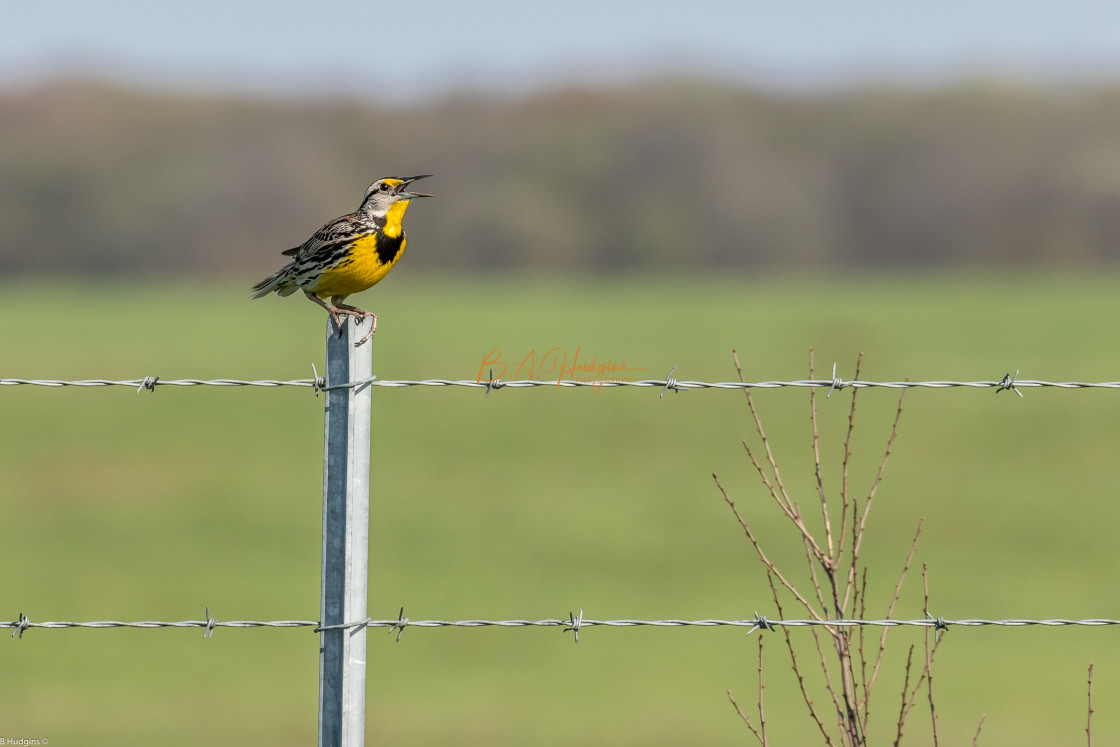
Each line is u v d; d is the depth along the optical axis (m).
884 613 16.66
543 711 12.56
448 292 83.94
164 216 96.06
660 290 84.62
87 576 19.53
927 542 21.23
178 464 30.44
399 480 28.28
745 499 25.48
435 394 39.91
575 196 105.81
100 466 30.12
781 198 106.50
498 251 103.38
